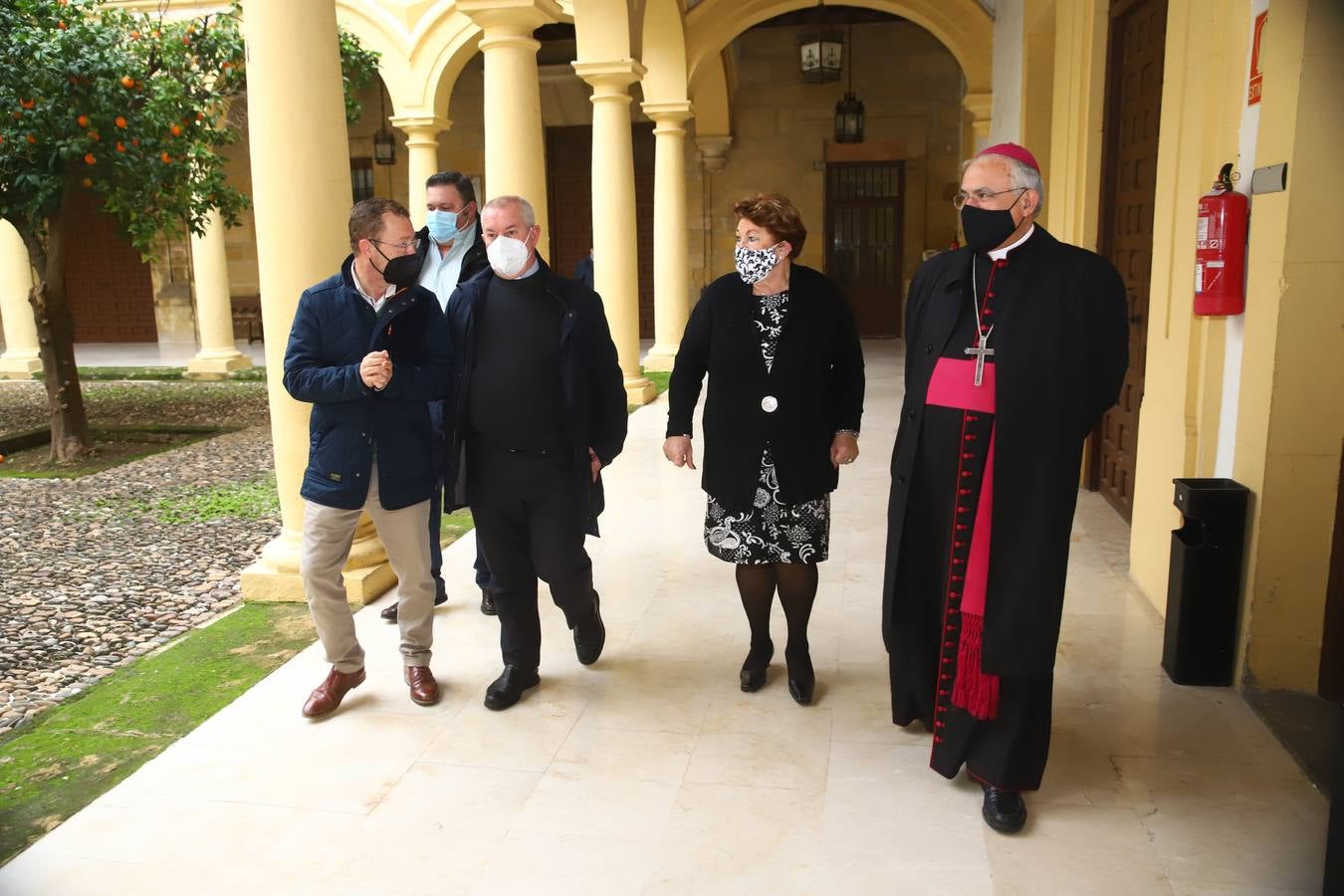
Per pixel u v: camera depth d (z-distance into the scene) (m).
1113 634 4.02
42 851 2.71
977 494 2.70
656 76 11.99
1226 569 3.47
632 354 10.16
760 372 3.22
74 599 5.07
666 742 3.23
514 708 3.49
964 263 2.77
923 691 3.02
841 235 17.00
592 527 3.48
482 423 3.25
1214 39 3.70
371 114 18.02
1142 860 2.57
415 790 2.97
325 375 3.09
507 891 2.51
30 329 13.69
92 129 7.69
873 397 10.34
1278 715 3.31
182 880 2.58
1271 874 2.51
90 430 9.67
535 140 7.68
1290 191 3.16
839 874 2.54
